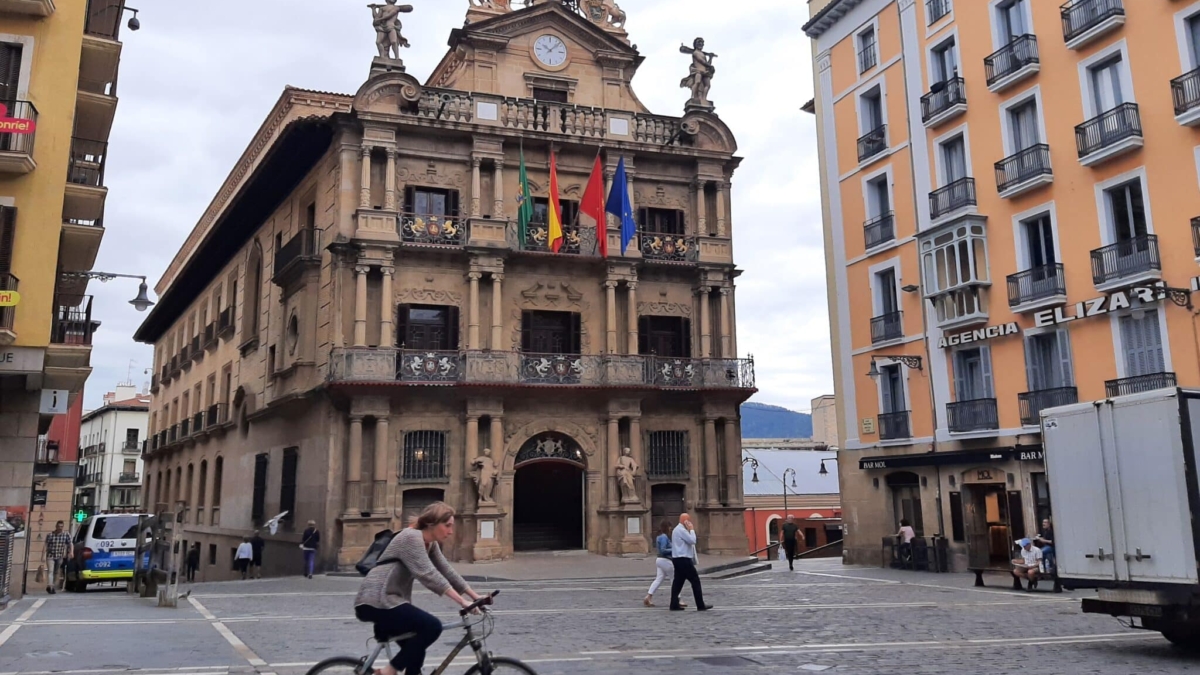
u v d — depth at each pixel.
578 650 11.43
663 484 31.25
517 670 6.63
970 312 26.08
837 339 31.48
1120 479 11.51
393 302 28.97
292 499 30.61
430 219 29.58
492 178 30.56
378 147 29.16
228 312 40.78
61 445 46.03
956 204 26.86
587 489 30.23
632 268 31.41
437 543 6.93
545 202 31.39
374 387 27.48
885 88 30.16
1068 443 12.26
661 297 32.41
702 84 34.19
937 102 27.84
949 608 16.50
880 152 30.11
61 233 23.28
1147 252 21.73
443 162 30.30
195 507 43.28
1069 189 23.95
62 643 11.49
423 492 28.55
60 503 34.62
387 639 6.46
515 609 16.70
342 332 28.33
